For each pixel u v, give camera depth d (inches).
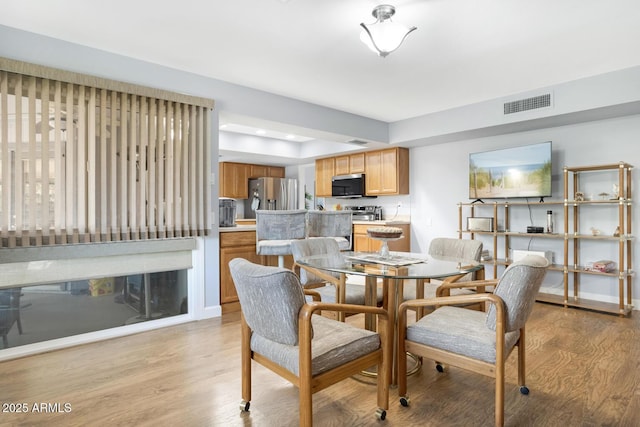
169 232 126.9
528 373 93.0
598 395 81.8
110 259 118.0
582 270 153.9
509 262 177.0
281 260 152.5
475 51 118.3
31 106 101.8
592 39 110.3
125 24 100.7
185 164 130.5
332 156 259.9
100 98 113.3
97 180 112.4
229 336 120.3
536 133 179.0
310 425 60.9
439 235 217.0
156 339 117.4
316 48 116.0
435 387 86.7
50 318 109.1
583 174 164.2
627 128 153.3
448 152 212.5
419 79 143.7
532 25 101.3
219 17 97.3
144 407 77.2
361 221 232.7
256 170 296.7
